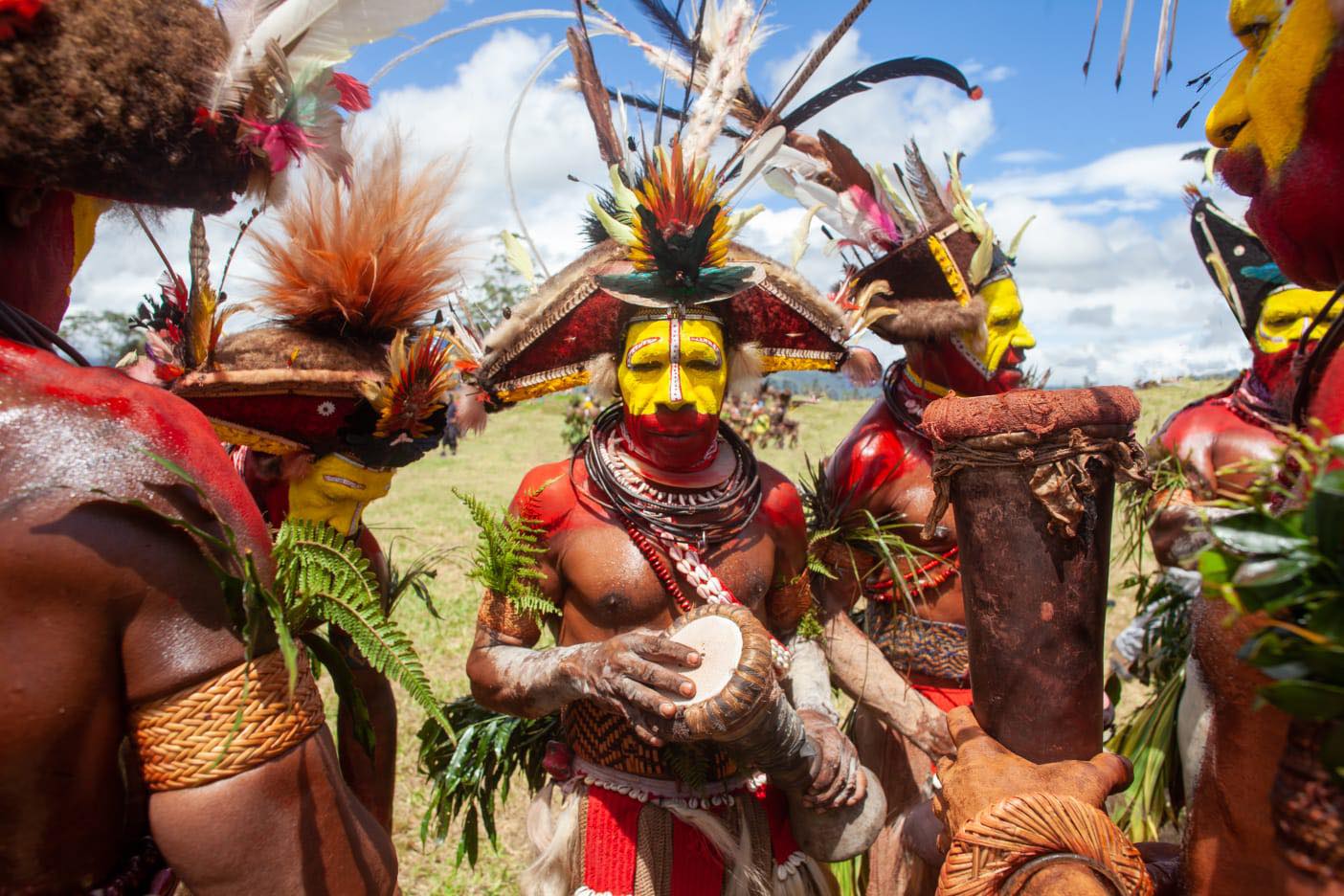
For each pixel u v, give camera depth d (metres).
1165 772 2.93
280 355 2.38
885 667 2.73
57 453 1.07
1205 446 2.91
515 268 2.62
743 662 1.97
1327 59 1.11
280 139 1.31
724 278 2.25
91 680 1.06
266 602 1.16
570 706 2.47
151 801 1.15
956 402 1.60
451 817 2.77
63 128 1.10
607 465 2.37
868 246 3.16
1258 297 2.93
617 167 2.41
